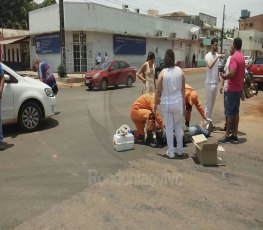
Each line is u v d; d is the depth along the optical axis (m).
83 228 3.67
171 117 5.91
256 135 7.84
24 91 7.88
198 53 45.91
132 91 14.99
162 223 3.78
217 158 5.80
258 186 4.86
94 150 6.43
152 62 8.05
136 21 30.94
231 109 6.90
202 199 4.40
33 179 5.02
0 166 5.59
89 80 16.52
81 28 26.22
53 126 8.53
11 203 4.24
